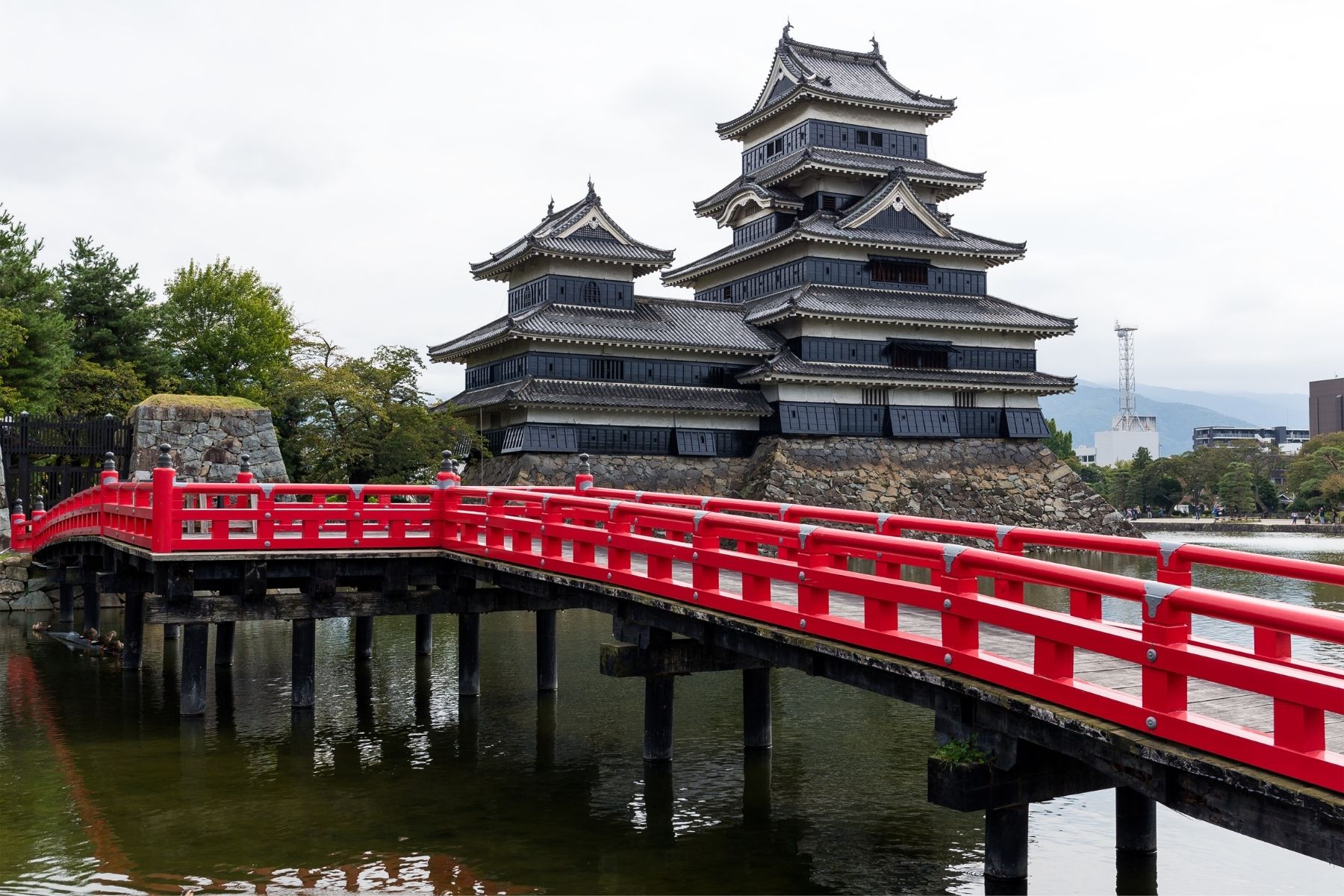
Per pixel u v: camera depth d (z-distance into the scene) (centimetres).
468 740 1838
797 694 2194
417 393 5547
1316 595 3609
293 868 1230
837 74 7256
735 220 7300
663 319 6325
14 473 3700
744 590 1246
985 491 6594
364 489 2011
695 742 1795
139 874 1210
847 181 6962
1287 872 1191
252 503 3119
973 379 6625
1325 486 9744
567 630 3141
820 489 6081
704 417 6256
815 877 1209
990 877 1016
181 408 3750
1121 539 1005
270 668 2509
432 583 2053
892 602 1039
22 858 1262
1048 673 884
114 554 2406
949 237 6925
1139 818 1242
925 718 1967
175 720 1989
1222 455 11519
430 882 1191
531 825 1391
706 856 1273
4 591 3384
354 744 1816
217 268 6638
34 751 1764
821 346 6366
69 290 5741
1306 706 681
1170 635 779
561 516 1664
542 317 5862
